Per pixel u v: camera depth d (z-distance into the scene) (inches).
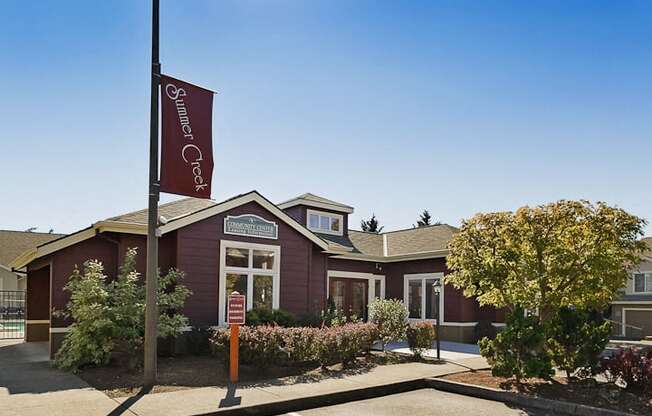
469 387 388.2
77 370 425.7
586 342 389.1
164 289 507.2
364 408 344.8
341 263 792.3
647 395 353.7
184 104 384.2
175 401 326.6
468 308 725.9
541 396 356.8
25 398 331.6
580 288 408.5
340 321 590.9
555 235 411.5
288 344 428.5
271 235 600.7
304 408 342.0
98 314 416.2
